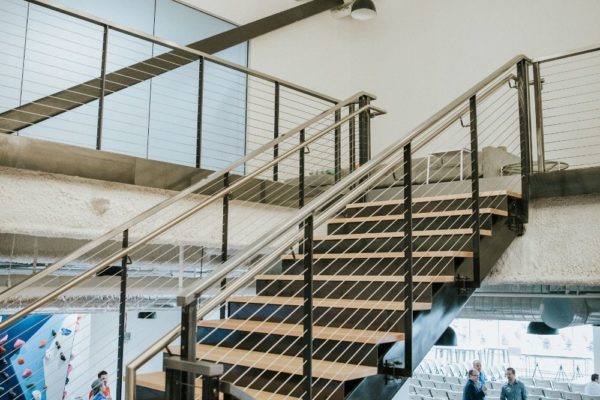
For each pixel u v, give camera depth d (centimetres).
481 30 781
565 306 692
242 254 204
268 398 256
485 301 750
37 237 423
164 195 416
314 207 228
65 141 614
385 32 870
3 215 330
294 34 832
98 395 593
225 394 189
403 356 291
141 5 693
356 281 338
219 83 750
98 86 470
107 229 380
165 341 196
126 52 670
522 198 384
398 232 392
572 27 703
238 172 761
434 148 788
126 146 662
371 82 872
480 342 1791
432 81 816
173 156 704
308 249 226
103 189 380
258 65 789
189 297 182
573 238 370
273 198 484
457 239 355
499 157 507
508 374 798
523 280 387
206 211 441
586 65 684
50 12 610
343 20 898
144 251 493
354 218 436
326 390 253
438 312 314
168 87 702
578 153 676
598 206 363
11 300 423
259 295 399
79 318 813
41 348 746
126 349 905
